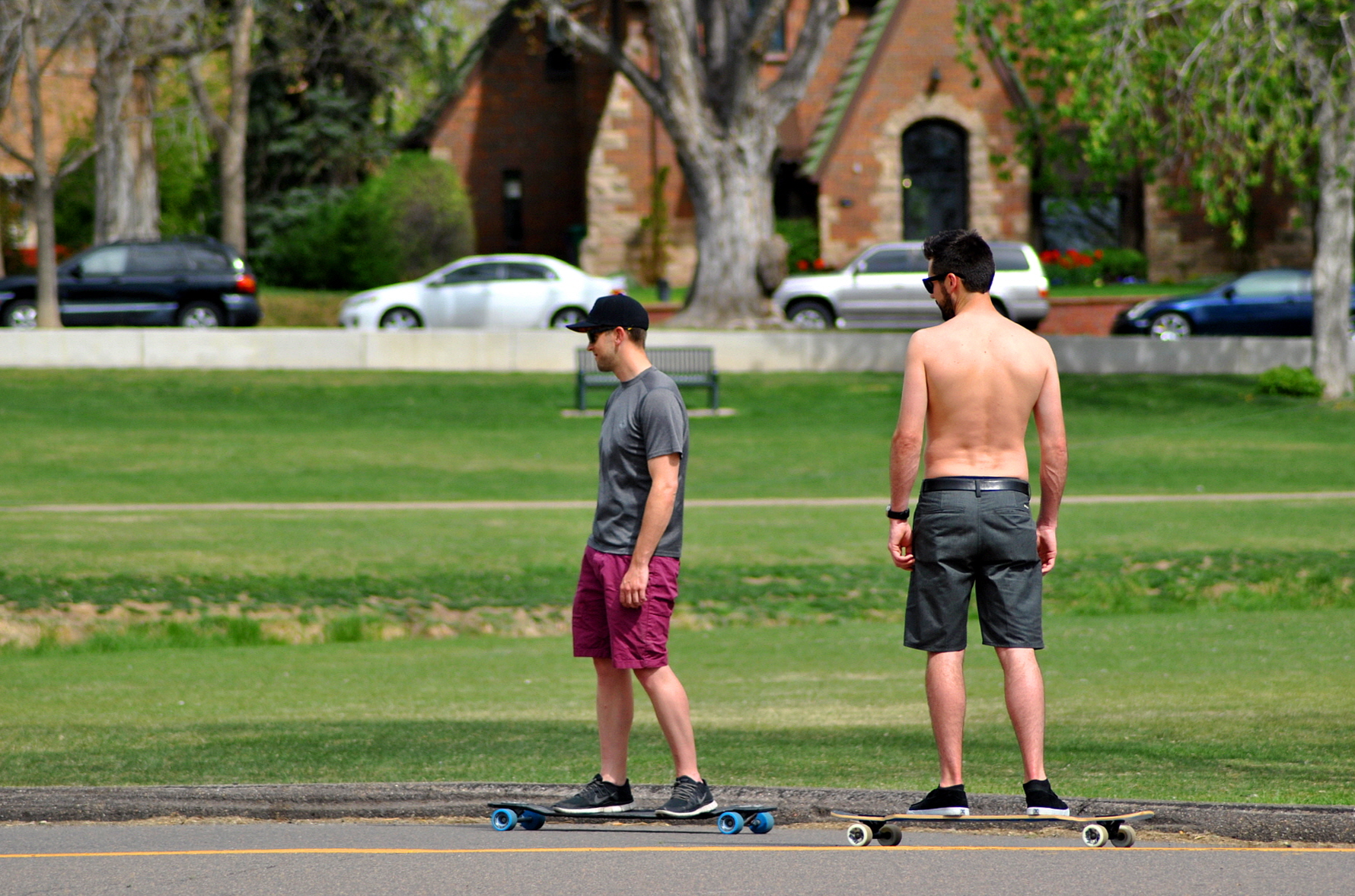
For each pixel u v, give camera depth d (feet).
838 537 221.25
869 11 528.22
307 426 319.27
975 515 68.90
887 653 155.84
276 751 94.38
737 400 354.13
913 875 61.87
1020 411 69.87
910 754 93.15
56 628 170.50
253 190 536.83
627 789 74.59
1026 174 491.31
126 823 75.05
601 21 515.91
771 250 401.90
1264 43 301.43
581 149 549.95
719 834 72.23
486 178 553.23
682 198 512.22
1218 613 184.03
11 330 366.43
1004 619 69.46
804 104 526.57
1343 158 342.85
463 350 378.94
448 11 552.41
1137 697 117.39
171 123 522.06
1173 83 308.19
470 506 245.86
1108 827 67.77
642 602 71.56
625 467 72.69
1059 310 449.06
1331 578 198.29
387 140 551.18
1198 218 501.15
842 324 422.41
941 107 490.49
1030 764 68.49
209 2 453.17
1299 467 287.28
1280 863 64.18
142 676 142.20
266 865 64.34
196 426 315.58
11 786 79.20
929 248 71.77
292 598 184.14
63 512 230.48
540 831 72.74
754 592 192.24
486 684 136.15
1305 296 416.67
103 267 399.24
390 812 76.33
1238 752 91.35
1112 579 198.80
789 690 129.08
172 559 196.03
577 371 351.67
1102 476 280.72
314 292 495.41
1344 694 117.19
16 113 394.32
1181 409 349.82
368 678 139.85
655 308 447.83
